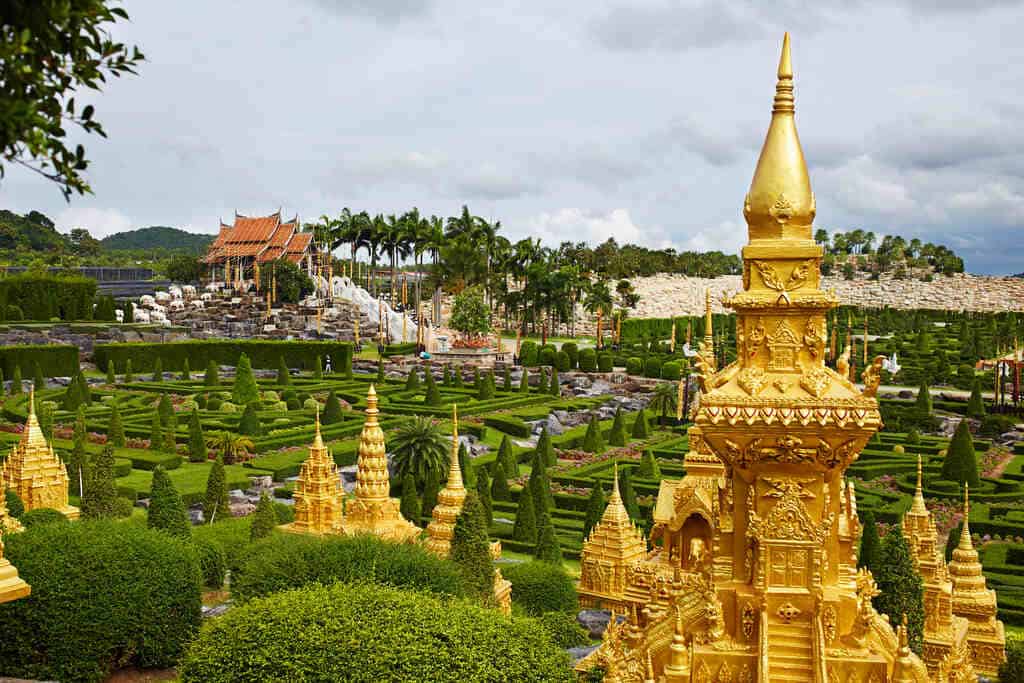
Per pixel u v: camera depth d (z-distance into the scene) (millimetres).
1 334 107812
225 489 47062
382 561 23844
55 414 75062
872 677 10008
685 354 131500
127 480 54875
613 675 11328
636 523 47562
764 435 10242
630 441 79000
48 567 23562
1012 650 25672
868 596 11219
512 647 17984
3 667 23109
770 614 10375
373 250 148750
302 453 66000
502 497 56531
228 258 164625
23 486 37875
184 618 25828
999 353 131375
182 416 77312
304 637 17578
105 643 23938
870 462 64938
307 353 116938
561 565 38250
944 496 56312
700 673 10352
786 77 10664
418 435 57875
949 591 24453
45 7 7062
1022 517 52125
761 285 10633
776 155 10625
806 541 10344
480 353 125688
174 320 139125
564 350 126250
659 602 13539
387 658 17109
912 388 104188
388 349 130750
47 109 7359
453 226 137000
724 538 10953
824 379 10352
